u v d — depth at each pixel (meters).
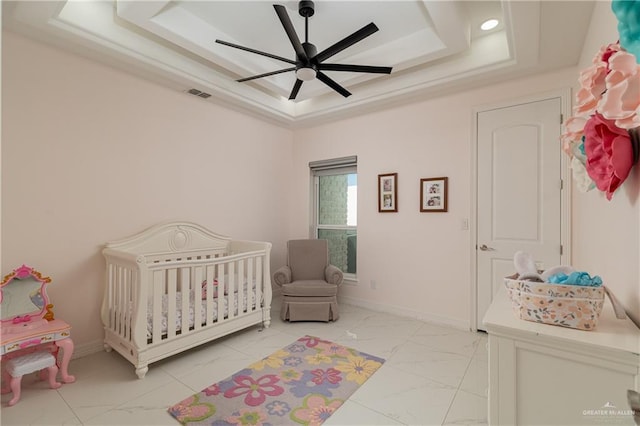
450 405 2.00
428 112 3.48
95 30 2.39
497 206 3.03
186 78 3.05
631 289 1.22
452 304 3.31
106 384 2.21
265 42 2.90
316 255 3.96
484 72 2.84
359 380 2.28
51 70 2.46
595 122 1.15
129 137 2.92
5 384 2.10
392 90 3.37
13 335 2.03
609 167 1.14
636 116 0.88
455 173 3.29
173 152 3.27
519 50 2.42
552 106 2.77
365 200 3.99
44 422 1.83
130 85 2.93
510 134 2.97
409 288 3.62
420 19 2.54
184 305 2.58
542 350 1.14
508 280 1.34
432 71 3.10
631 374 1.01
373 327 3.30
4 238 2.26
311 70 2.42
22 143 2.33
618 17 0.89
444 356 2.64
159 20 2.35
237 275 3.22
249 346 2.84
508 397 1.21
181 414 1.90
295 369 2.43
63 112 2.52
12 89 2.29
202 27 2.61
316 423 1.84
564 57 2.53
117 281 2.62
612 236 1.48
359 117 4.06
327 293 3.45
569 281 1.23
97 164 2.72
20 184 2.33
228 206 3.82
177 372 2.38
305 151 4.63
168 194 3.22
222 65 2.94
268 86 3.44
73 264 2.58
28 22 2.17
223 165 3.77
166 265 2.46
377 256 3.88
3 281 2.14
